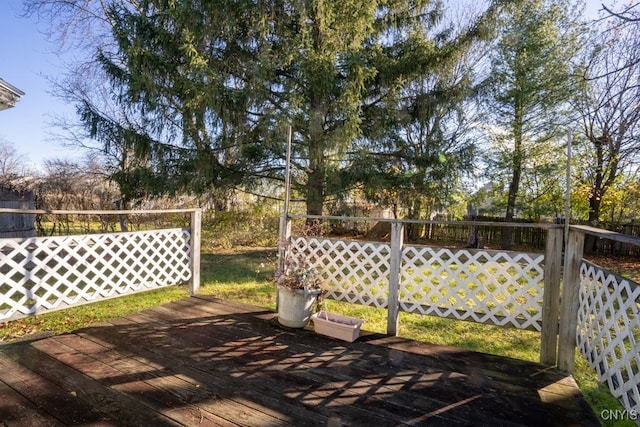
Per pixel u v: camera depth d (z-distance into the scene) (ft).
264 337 9.40
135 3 25.86
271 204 29.96
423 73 23.81
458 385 7.07
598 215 31.60
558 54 28.50
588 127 18.69
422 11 25.22
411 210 27.07
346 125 20.35
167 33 20.65
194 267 13.57
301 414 5.95
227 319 10.75
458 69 27.07
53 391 6.47
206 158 21.98
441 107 24.61
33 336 9.21
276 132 20.39
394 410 6.13
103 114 25.34
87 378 6.98
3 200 21.35
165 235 12.74
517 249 34.09
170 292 14.92
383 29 24.68
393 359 8.24
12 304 9.03
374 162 23.95
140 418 5.69
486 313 9.23
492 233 36.09
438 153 24.88
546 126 30.42
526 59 29.84
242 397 6.43
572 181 30.89
